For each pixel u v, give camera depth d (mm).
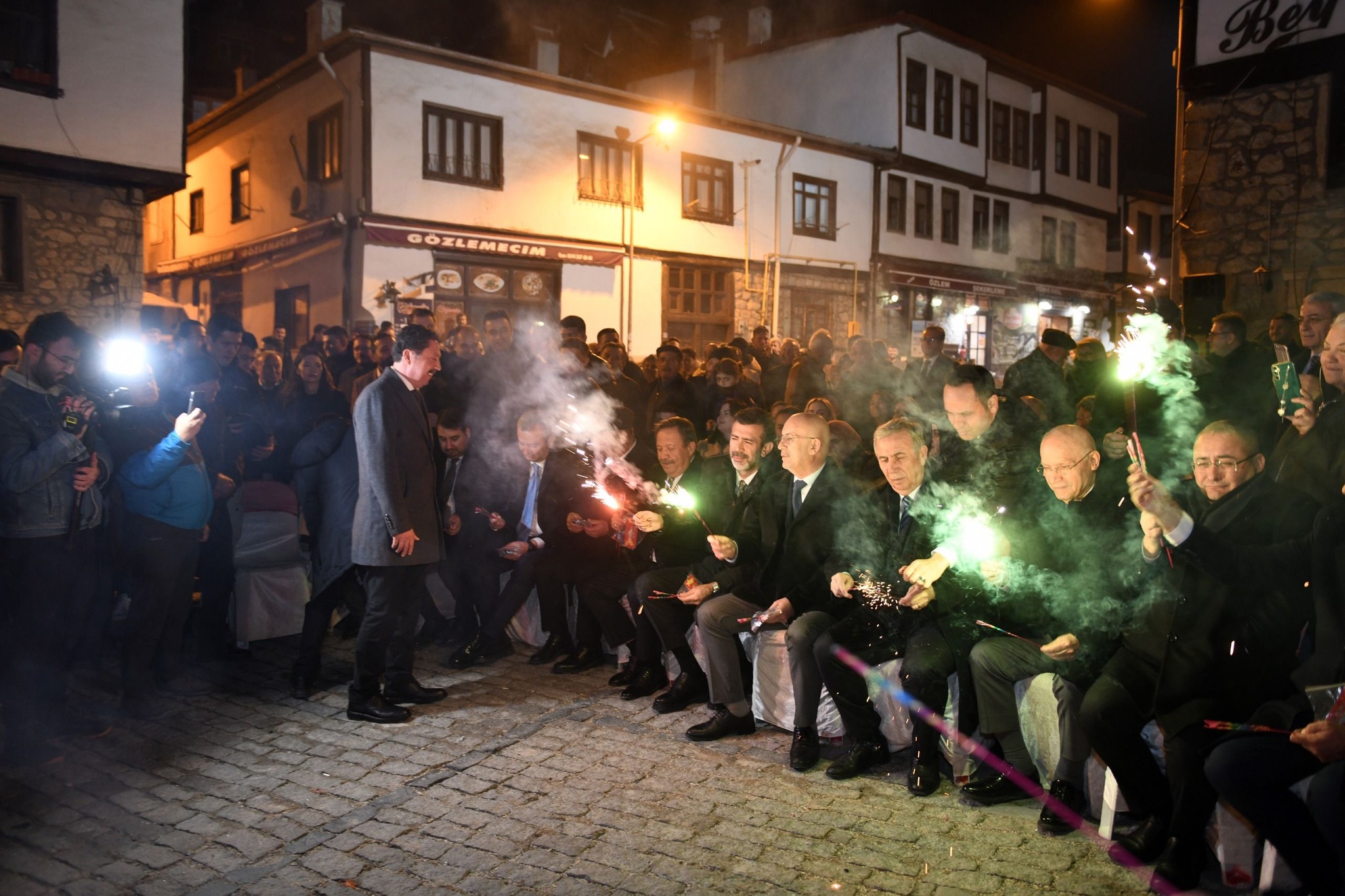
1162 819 3135
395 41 13938
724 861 3180
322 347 9570
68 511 4145
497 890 3014
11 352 4254
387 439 4402
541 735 4367
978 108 23516
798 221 19750
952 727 3799
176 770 4004
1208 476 3133
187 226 20656
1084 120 27219
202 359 5324
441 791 3764
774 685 4391
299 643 5922
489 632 5555
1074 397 7238
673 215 17656
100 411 4727
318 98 15367
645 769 3969
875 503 4332
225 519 5457
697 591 4500
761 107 23688
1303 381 3670
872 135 21547
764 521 4543
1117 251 29078
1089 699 3174
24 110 10172
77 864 3217
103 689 5039
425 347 4531
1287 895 2846
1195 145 9133
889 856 3203
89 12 10578
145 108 11008
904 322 22250
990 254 24438
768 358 10656
